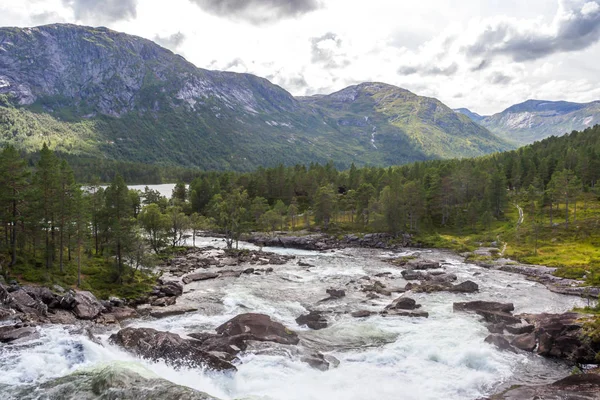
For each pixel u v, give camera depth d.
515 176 186.88
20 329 44.25
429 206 173.75
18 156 69.88
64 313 54.44
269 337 46.31
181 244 138.75
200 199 195.25
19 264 67.62
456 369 40.78
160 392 28.52
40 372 35.16
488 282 85.12
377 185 182.75
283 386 35.81
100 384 30.91
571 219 136.25
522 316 56.94
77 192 72.25
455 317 58.62
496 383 37.69
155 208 114.00
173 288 72.69
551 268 94.38
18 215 69.12
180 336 47.62
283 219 170.25
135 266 83.88
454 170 174.75
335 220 177.75
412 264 103.88
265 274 92.38
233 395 34.12
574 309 60.62
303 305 66.19
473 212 151.00
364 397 34.44
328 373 39.12
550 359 43.25
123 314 58.12
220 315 60.06
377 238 144.62
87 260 81.62
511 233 132.50
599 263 92.62
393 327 53.97
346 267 102.88
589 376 34.31
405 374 39.38
